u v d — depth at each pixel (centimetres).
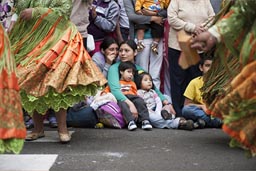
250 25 388
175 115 767
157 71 810
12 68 447
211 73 565
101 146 604
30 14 595
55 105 589
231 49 395
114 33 819
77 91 588
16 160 529
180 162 538
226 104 386
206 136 669
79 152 573
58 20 600
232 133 378
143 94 748
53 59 583
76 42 599
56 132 675
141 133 684
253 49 379
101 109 710
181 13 758
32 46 598
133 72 749
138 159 547
